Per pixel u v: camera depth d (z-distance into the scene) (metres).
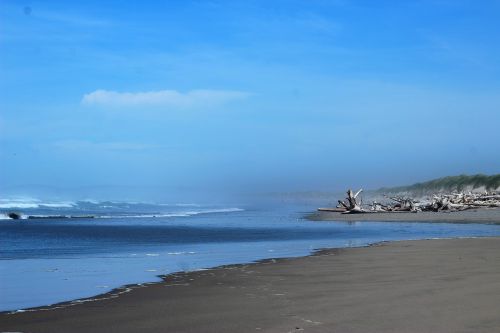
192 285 9.95
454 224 33.91
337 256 14.73
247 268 12.43
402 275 10.48
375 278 10.23
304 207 85.94
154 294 9.00
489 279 9.45
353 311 7.12
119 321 6.93
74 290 9.69
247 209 76.06
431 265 11.91
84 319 7.07
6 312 7.59
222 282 10.26
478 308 7.02
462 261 12.47
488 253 14.26
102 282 10.69
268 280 10.41
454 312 6.84
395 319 6.58
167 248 19.08
